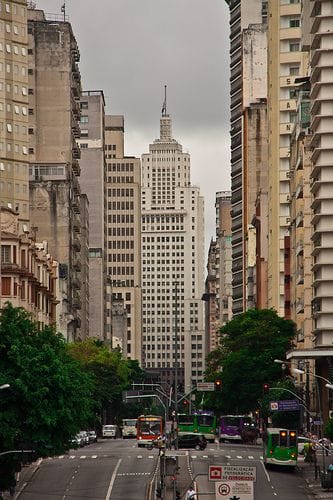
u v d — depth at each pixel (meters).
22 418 127.69
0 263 194.75
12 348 128.75
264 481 148.75
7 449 126.12
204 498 115.81
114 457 177.25
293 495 136.12
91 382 148.00
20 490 139.38
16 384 126.19
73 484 144.62
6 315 133.75
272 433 160.75
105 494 135.50
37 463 168.25
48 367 128.75
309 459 170.25
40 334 137.12
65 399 129.75
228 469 89.00
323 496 134.75
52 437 129.62
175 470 125.88
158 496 126.56
